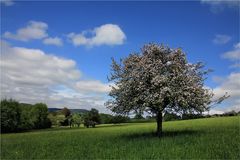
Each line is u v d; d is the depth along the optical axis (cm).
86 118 15362
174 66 3397
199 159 2114
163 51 3525
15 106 13262
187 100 3262
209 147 2531
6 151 3275
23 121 13538
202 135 3378
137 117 3641
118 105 3553
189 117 3612
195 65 3519
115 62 3616
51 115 16125
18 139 5200
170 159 2170
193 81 3362
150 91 3322
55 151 3028
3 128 12788
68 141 4028
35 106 14912
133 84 3369
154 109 3475
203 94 3362
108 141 3544
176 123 6888
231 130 3891
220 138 3058
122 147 2833
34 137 5575
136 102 3394
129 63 3538
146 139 3284
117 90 3547
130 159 2259
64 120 16350
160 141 3042
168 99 3309
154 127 6316
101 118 15612
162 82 3225
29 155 2898
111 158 2391
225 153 2255
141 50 3622
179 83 3325
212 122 6006
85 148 3066
